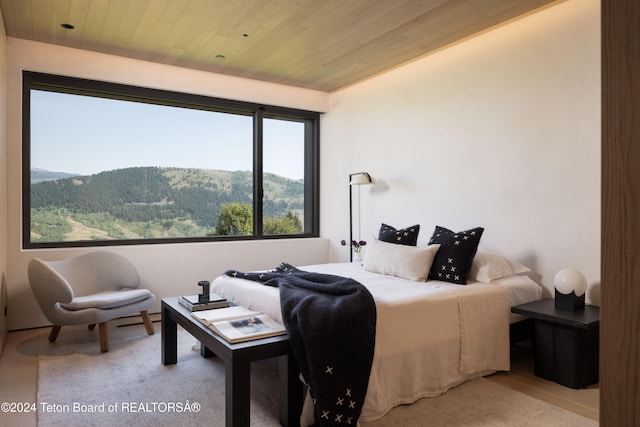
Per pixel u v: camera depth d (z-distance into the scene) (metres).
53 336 3.54
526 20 3.46
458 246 3.26
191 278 4.72
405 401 2.44
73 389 2.63
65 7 3.25
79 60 4.13
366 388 2.18
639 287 0.75
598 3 3.03
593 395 2.58
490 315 2.90
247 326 2.36
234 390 2.02
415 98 4.45
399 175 4.64
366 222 5.11
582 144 3.12
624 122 0.77
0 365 3.03
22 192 4.01
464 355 2.73
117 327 4.01
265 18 3.42
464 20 3.47
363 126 5.14
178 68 4.66
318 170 5.88
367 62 4.50
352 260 5.06
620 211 0.78
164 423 2.21
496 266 3.29
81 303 3.28
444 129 4.15
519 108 3.52
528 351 3.42
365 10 3.28
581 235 3.13
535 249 3.40
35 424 2.20
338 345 2.16
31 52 3.92
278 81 5.20
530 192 3.44
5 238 3.66
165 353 3.04
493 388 2.69
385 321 2.42
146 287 4.47
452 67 4.06
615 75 0.79
